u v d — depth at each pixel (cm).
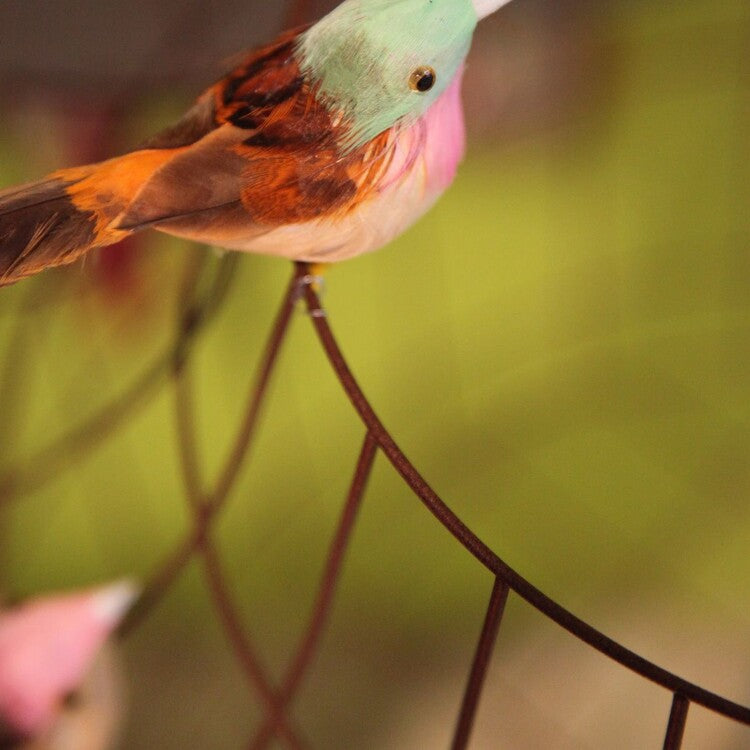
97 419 195
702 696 129
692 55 192
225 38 144
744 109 202
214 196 129
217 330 216
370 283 227
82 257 130
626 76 192
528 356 227
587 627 129
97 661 142
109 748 147
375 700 187
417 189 130
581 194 220
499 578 130
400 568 207
